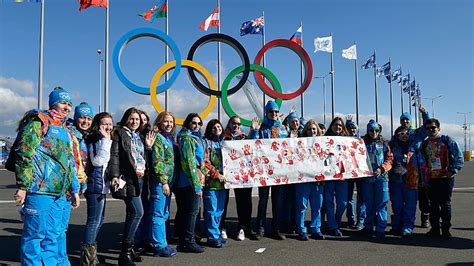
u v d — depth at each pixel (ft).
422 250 16.60
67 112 12.39
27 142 10.55
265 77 33.99
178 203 18.52
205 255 16.03
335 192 20.52
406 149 19.77
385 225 19.20
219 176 17.56
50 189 11.25
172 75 30.14
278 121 20.79
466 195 35.14
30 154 10.55
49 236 11.43
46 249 11.44
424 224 21.68
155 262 15.01
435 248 16.92
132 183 14.11
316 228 19.19
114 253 16.63
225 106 30.83
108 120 14.11
